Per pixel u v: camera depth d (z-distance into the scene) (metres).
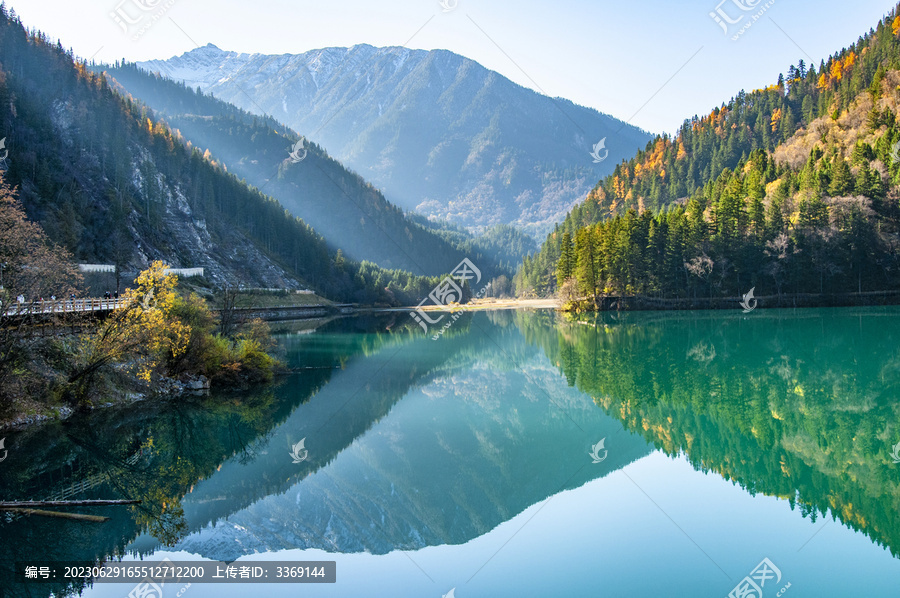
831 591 18.23
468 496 27.39
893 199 104.88
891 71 150.75
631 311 118.94
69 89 162.00
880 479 27.67
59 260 39.09
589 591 18.75
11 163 117.12
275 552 22.19
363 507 26.09
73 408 36.97
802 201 110.00
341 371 60.16
